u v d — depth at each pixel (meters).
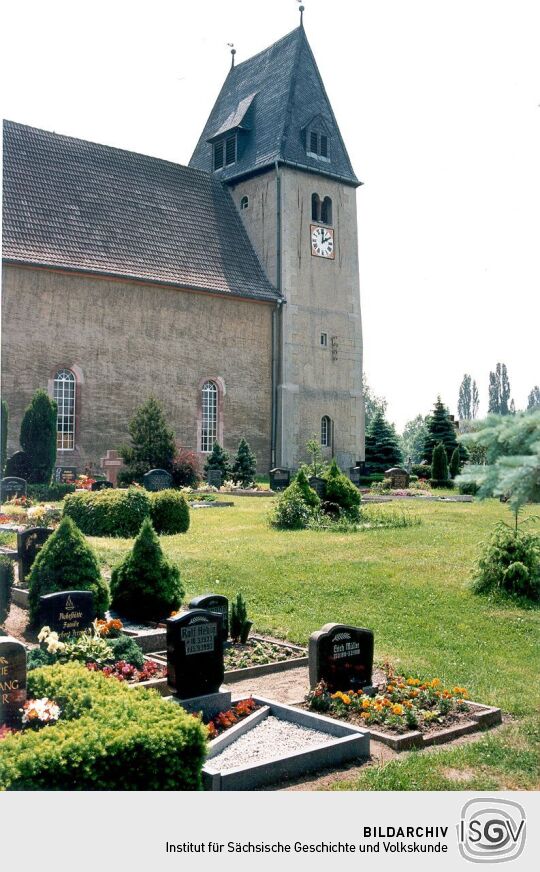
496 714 8.72
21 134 37.97
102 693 6.75
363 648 9.49
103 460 33.94
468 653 11.27
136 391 37.56
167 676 8.69
